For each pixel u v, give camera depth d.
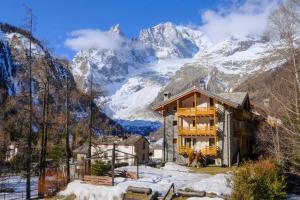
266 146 57.75
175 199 32.25
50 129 52.84
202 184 34.53
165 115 61.94
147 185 36.69
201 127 58.88
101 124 53.38
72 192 38.22
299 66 24.94
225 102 57.12
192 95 60.16
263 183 26.81
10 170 52.81
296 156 29.20
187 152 58.53
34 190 49.72
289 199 29.89
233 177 27.30
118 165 58.22
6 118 42.97
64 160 54.44
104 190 36.16
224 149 57.09
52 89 43.78
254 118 65.38
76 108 48.59
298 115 25.25
